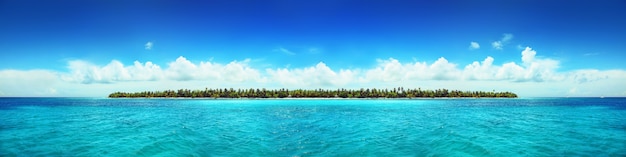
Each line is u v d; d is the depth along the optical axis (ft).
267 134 81.05
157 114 165.58
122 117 142.41
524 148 59.57
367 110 207.41
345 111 194.90
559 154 54.75
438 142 66.54
